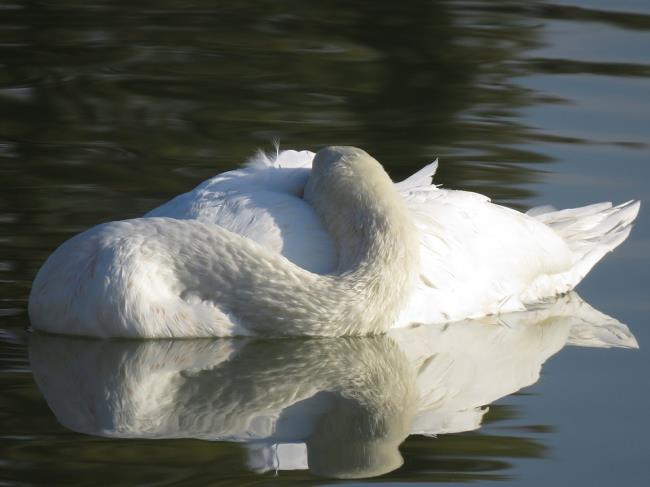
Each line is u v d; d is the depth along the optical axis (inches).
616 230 538.6
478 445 344.2
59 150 619.2
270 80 744.3
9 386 382.6
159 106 692.7
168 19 875.4
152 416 362.9
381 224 428.1
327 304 423.2
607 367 413.1
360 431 354.3
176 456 330.0
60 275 422.9
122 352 412.8
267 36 837.8
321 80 748.0
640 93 726.5
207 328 422.3
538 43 827.4
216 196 447.5
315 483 314.8
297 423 360.5
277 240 431.2
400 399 383.6
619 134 660.7
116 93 711.7
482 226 484.7
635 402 377.7
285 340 428.5
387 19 886.4
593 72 766.5
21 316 446.3
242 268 420.5
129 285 415.5
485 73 765.9
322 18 886.4
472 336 449.4
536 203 565.3
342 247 433.7
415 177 498.0
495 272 481.1
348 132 653.9
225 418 362.3
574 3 928.9
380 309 429.7
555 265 504.4
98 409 366.6
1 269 474.9
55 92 711.1
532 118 685.3
